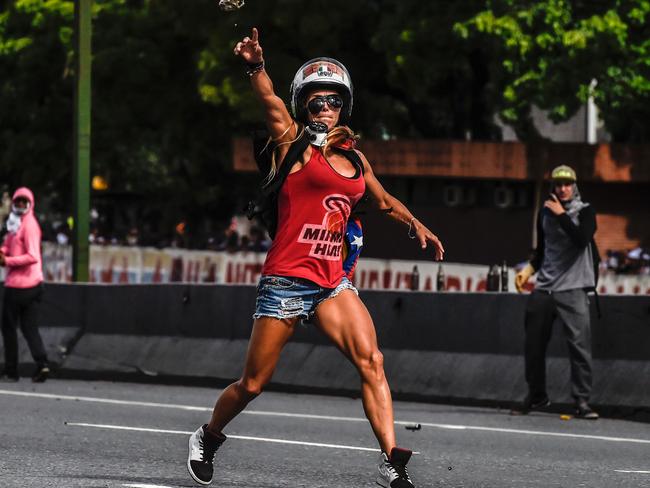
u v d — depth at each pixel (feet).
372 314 94.84
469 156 208.95
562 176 81.05
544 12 185.68
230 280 188.75
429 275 153.17
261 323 44.37
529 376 83.15
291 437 68.49
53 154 260.62
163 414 79.30
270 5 211.41
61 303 109.09
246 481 51.90
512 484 53.36
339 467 56.90
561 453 64.64
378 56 216.95
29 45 254.47
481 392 88.63
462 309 90.79
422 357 92.17
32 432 67.56
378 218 227.20
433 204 223.71
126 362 104.99
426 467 58.34
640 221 212.02
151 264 196.34
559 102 188.44
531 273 83.51
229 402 46.09
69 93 258.98
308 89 44.27
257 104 211.82
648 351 82.69
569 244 80.94
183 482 50.93
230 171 287.07
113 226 335.06
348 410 84.69
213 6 215.51
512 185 212.64
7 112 260.21
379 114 240.73
